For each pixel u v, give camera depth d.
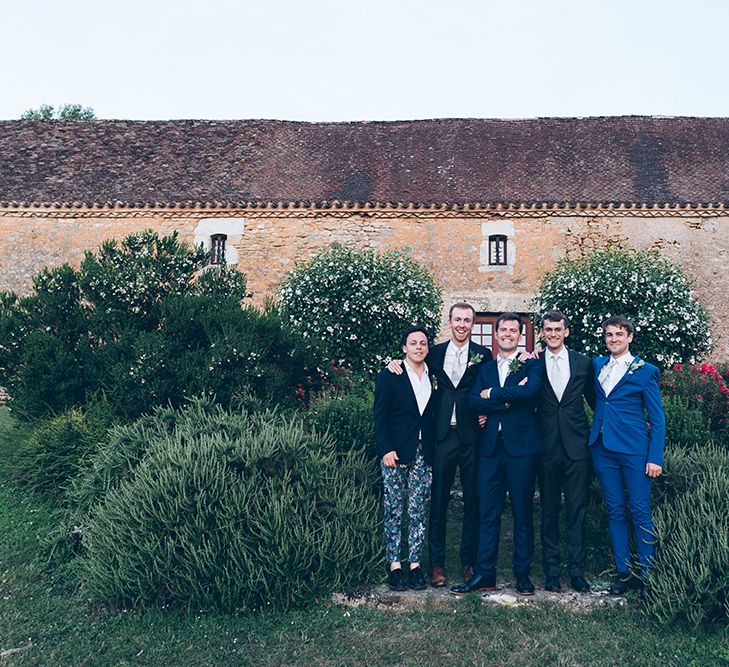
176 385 6.75
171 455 4.84
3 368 7.36
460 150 16.17
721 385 7.76
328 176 15.48
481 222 14.48
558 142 16.30
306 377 7.91
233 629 4.18
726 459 5.18
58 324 7.45
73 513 5.71
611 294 11.41
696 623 3.99
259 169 15.70
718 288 14.09
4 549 5.43
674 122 16.88
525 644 3.96
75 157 16.11
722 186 14.55
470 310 4.83
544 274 14.22
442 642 4.00
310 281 11.58
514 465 4.59
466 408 4.75
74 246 14.81
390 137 16.88
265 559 4.46
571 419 4.64
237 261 14.64
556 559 4.62
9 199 14.77
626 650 3.87
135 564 4.47
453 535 5.75
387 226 14.61
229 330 7.04
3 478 6.92
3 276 14.83
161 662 3.81
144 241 7.95
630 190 14.53
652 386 4.59
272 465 4.89
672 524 4.52
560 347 4.78
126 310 7.52
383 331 11.35
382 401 4.80
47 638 4.10
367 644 3.99
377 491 5.54
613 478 4.59
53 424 6.77
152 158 16.08
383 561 4.80
